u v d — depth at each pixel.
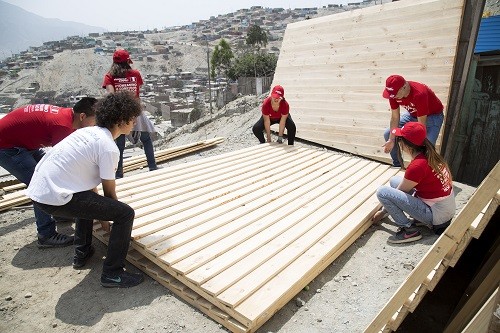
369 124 6.47
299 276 2.92
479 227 1.70
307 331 2.61
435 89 5.62
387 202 3.64
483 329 1.47
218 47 60.72
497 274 1.94
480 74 7.10
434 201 3.52
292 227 3.69
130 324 2.68
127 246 3.00
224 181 4.89
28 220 4.26
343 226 3.73
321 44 7.54
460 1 5.42
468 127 7.38
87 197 2.75
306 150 6.57
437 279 1.85
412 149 3.42
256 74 42.28
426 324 2.67
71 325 2.68
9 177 6.77
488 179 1.55
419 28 5.90
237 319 2.56
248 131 8.88
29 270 3.32
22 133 3.39
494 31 7.10
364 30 6.73
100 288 3.07
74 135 2.80
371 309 2.82
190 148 7.45
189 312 2.80
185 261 3.02
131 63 5.11
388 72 6.26
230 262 3.03
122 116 2.83
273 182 4.93
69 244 3.70
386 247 3.70
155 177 4.91
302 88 7.83
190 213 3.85
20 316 2.77
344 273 3.28
